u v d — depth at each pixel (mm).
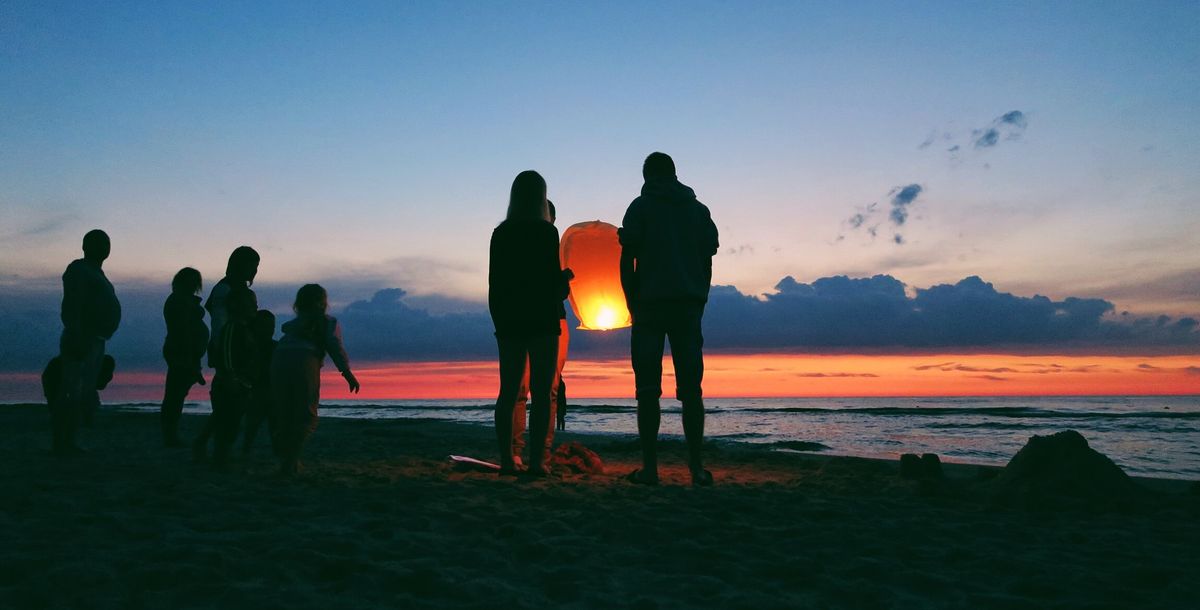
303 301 5086
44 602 2109
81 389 5898
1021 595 2463
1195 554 2984
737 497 4277
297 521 3328
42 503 3492
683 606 2271
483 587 2379
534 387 5105
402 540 2986
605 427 24031
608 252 5840
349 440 9500
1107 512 3984
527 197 5254
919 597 2434
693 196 5223
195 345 7172
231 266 5539
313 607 2152
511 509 3766
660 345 5055
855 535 3279
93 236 5961
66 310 5773
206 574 2387
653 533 3244
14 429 9961
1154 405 64750
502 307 5105
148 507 3492
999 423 27375
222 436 5160
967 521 3691
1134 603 2348
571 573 2605
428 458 6387
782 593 2455
